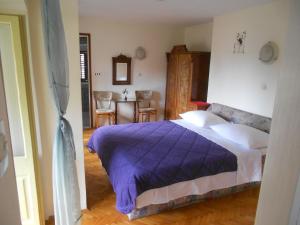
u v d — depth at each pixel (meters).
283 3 3.02
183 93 5.15
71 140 1.97
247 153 2.67
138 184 2.15
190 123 3.89
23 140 2.02
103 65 5.43
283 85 0.93
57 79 1.75
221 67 4.21
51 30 1.66
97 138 3.26
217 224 2.34
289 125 0.91
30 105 1.98
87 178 3.20
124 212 2.17
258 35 3.42
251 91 3.61
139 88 5.88
